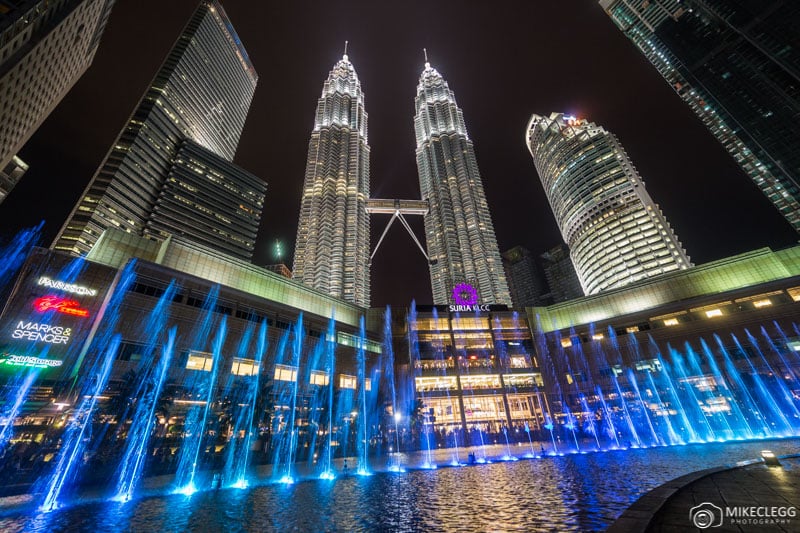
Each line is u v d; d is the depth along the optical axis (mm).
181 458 38531
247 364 58531
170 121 140625
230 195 146375
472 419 77500
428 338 86875
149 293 51844
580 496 16406
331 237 174250
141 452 36781
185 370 51188
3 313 42406
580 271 173875
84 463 32031
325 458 47188
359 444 57219
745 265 73625
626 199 154875
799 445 33844
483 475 26438
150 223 119438
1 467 29359
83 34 75500
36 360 42656
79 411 40000
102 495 22281
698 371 67750
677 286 78312
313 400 57938
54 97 80125
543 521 12523
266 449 45781
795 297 63781
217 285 59188
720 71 145750
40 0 50906
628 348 76188
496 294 178125
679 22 159250
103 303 49625
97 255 55094
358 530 13023
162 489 24391
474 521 13219
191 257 63656
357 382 74750
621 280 145375
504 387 81312
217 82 180375
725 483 12750
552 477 23062
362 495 20375
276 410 57281
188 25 171750
